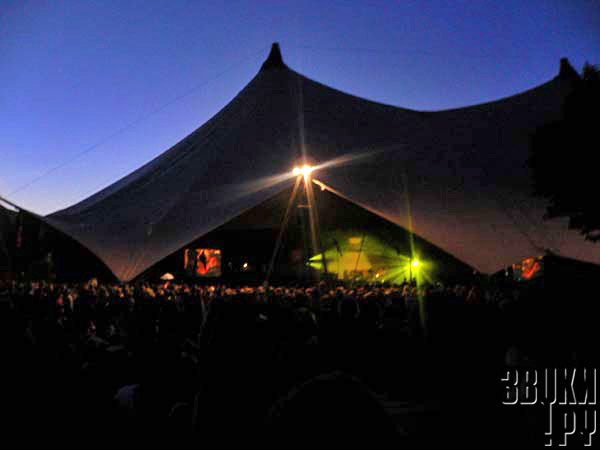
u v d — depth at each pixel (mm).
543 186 5656
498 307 8016
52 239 14516
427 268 14906
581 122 5348
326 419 989
